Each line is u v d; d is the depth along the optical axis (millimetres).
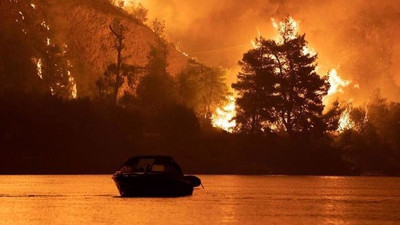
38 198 57688
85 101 112500
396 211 47594
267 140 123188
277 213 45938
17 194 61656
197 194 64062
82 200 55781
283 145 122688
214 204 52750
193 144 118312
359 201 56906
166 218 42250
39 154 104062
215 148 120938
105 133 110625
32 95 110250
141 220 41094
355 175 122125
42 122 105000
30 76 124312
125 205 51156
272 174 117750
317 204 53469
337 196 62719
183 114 118750
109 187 70938
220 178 99625
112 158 107750
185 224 39281
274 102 123750
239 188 74062
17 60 122562
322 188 75688
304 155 121812
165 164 59156
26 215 43719
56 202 53844
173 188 58688
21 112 104875
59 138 105188
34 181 81750
